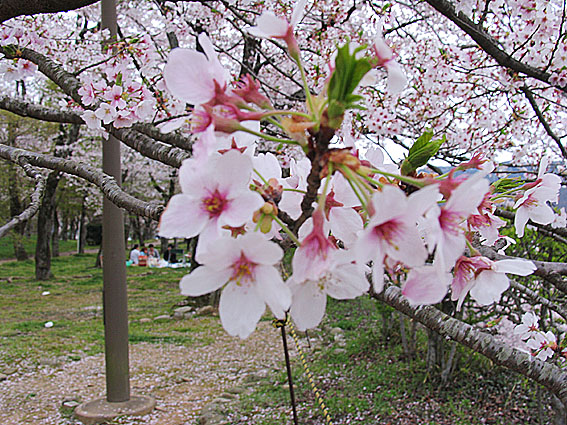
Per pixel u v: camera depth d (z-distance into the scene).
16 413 5.34
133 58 3.26
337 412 5.10
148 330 9.07
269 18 0.78
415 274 0.68
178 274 17.97
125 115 2.05
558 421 3.58
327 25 5.58
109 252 5.48
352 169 0.71
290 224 0.87
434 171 3.17
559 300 3.77
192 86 0.72
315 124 0.71
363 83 0.74
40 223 16.31
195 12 6.93
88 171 1.77
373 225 0.62
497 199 1.27
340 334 8.08
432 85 4.66
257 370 6.71
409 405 5.19
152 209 1.47
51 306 11.53
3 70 2.76
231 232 0.75
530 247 4.25
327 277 0.71
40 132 15.58
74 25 8.54
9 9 1.88
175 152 1.68
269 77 8.27
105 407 5.36
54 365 6.94
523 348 2.46
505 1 3.70
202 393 5.90
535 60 3.36
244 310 0.67
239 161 0.69
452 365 5.68
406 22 5.02
